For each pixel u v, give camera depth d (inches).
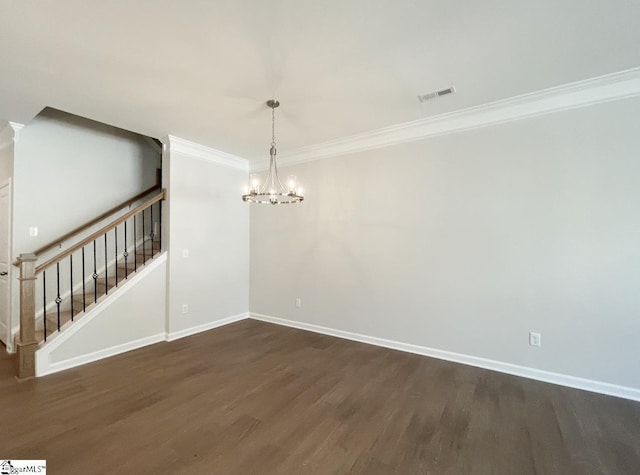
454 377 112.2
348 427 82.8
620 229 98.8
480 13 70.8
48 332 125.6
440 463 69.9
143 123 135.1
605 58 88.4
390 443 76.5
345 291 156.0
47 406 91.7
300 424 84.0
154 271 148.3
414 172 136.9
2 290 145.5
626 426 83.3
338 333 158.1
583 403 94.4
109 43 80.6
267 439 77.7
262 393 100.6
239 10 69.3
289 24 74.1
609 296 100.1
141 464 68.5
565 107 106.5
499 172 118.2
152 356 131.4
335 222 159.8
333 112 124.0
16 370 116.0
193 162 162.7
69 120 156.3
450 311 127.6
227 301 181.3
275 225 182.9
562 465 69.5
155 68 92.1
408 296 137.7
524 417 87.4
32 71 93.1
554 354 108.0
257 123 135.0
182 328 157.2
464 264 124.9
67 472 66.0
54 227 150.4
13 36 77.0
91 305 129.9
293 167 175.2
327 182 162.7
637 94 96.8
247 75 96.4
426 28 75.7
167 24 73.6
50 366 114.6
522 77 98.7
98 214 166.9
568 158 106.3
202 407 92.0
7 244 140.9
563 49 84.2
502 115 117.0
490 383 107.5
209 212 171.0
